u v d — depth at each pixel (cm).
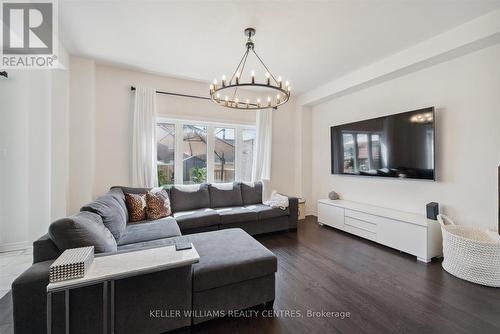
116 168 333
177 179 381
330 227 389
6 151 272
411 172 287
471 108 244
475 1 192
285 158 473
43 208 288
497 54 225
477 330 148
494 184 229
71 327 120
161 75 359
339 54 289
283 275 221
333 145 405
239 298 162
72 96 291
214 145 412
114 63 317
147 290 135
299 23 224
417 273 224
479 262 202
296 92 446
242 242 198
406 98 303
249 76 360
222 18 216
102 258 125
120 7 200
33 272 119
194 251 137
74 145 292
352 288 198
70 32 239
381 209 320
